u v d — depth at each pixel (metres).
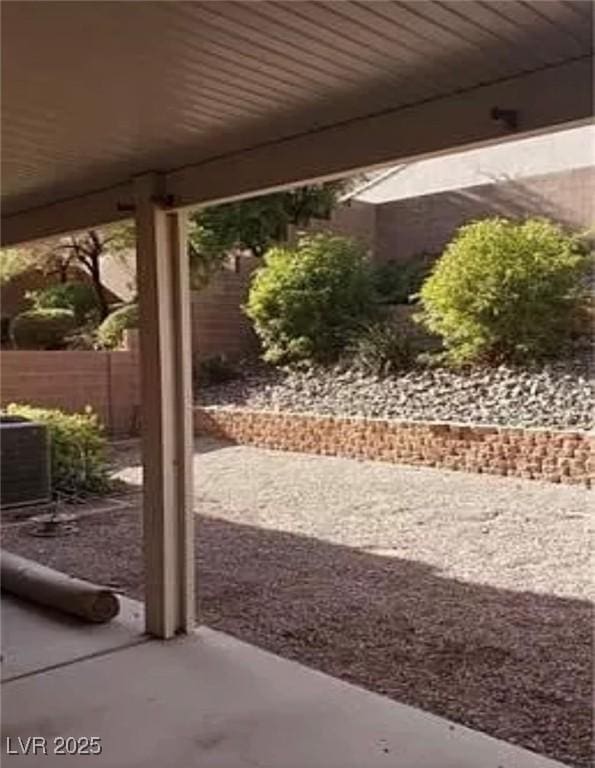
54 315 12.49
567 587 4.98
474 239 9.72
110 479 8.47
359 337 10.85
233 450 10.33
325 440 9.87
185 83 2.95
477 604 4.71
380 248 13.16
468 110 3.05
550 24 2.52
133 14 2.39
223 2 2.30
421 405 9.50
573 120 2.79
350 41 2.62
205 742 3.05
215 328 12.05
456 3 2.38
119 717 3.25
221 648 4.00
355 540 6.23
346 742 3.05
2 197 4.77
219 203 3.99
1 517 7.23
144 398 4.25
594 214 10.92
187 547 4.22
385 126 3.28
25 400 10.29
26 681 3.59
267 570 5.49
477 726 3.20
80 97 3.07
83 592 4.36
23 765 2.88
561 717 3.26
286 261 11.39
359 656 3.95
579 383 8.84
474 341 9.66
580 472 7.84
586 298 9.44
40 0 2.28
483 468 8.53
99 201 4.58
